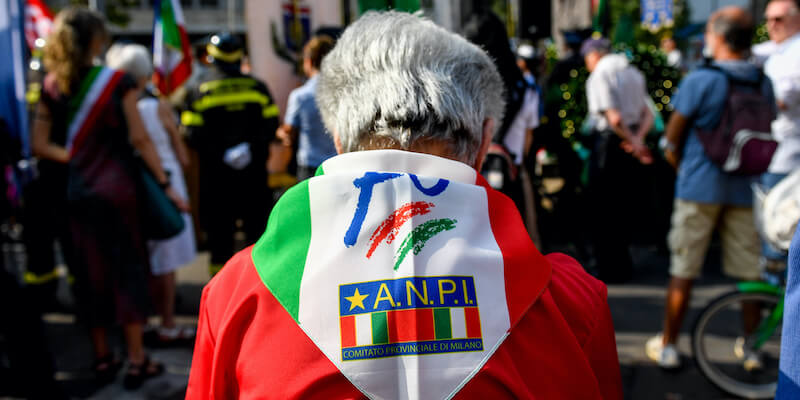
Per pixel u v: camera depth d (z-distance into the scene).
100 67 2.99
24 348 2.70
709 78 3.06
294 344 0.78
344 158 0.88
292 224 0.84
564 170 5.49
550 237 5.66
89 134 2.95
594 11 6.11
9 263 4.41
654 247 5.64
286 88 5.55
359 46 0.96
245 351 0.80
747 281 3.21
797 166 3.17
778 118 3.21
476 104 0.94
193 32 24.80
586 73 5.50
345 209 0.83
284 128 3.96
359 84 0.93
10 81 3.85
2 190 2.89
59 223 3.13
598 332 0.87
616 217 4.68
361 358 0.76
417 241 0.81
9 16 3.84
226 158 4.13
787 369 0.81
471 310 0.78
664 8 13.50
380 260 0.80
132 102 3.04
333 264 0.80
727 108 3.04
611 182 4.61
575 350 0.82
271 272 0.82
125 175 3.03
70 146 2.95
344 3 5.36
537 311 0.82
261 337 0.79
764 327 3.13
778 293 3.12
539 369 0.79
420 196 0.83
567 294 0.86
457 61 0.95
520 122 2.90
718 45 3.17
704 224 3.20
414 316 0.77
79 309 3.08
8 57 3.85
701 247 3.23
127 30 23.58
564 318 0.84
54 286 4.42
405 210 0.82
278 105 5.53
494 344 0.78
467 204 0.85
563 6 8.91
